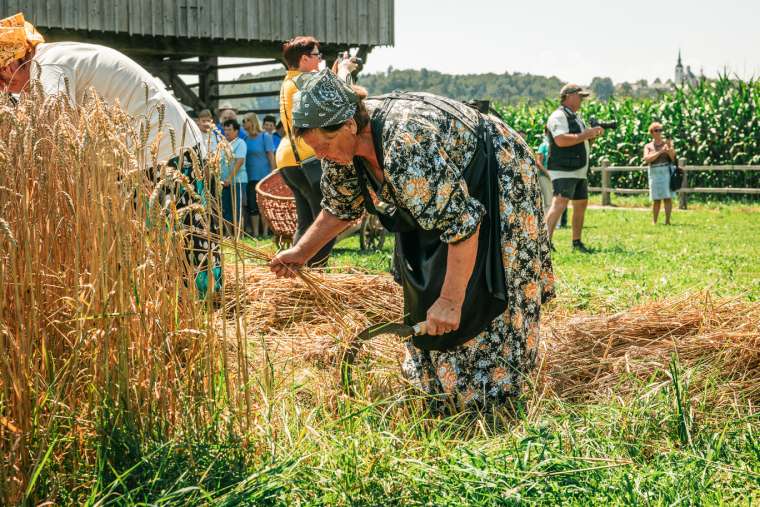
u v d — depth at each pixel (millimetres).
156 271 2707
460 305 3129
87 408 2592
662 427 3111
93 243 2609
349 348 3600
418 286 3275
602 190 21281
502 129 3334
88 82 4086
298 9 14859
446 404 3389
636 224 14555
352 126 2990
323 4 15039
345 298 5078
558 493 2506
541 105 29719
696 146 23547
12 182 2486
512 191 3273
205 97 15953
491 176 3234
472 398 3373
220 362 2869
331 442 2770
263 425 2871
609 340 4203
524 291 3375
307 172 6324
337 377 3654
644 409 3166
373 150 3092
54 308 2631
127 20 13617
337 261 8008
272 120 13430
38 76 2871
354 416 2980
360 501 2441
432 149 2986
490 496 2453
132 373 2660
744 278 7227
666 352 3969
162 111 2746
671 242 11078
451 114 3141
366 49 15703
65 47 4117
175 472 2508
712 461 2766
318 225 3568
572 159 9766
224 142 2836
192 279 2812
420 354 3486
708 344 3979
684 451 2922
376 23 15461
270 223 7781
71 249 2668
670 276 7238
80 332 2498
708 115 23141
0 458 2299
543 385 3619
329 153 3068
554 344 4246
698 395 3477
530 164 3361
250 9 14516
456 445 2990
